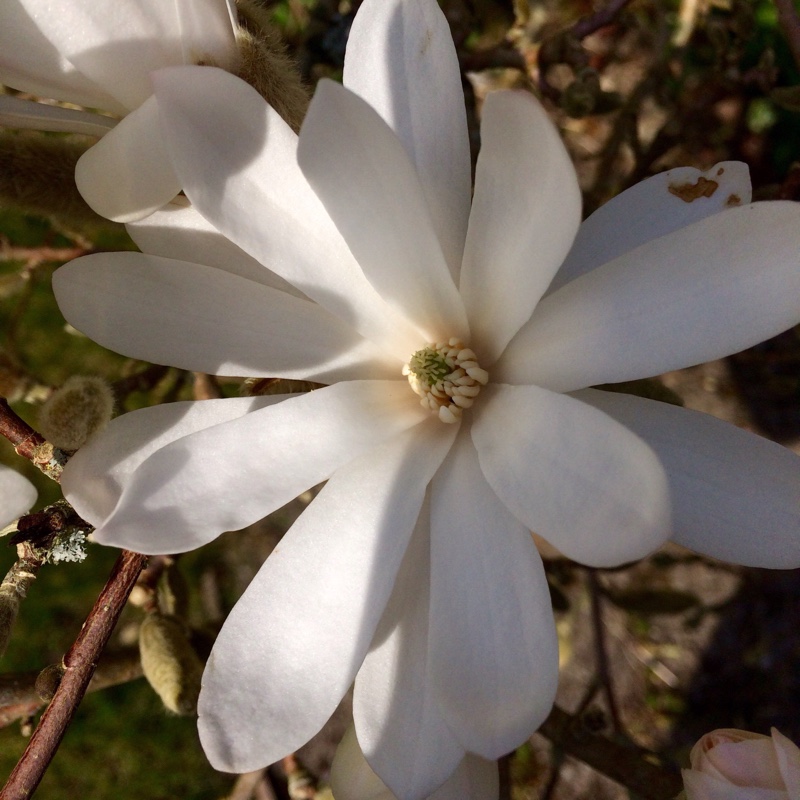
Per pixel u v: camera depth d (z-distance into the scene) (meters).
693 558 0.28
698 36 0.28
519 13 0.24
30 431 0.15
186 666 0.19
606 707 0.30
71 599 0.32
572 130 0.31
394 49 0.15
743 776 0.15
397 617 0.15
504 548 0.14
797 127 0.29
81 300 0.15
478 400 0.15
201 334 0.15
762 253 0.13
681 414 0.15
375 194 0.14
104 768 0.32
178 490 0.14
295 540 0.14
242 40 0.15
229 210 0.14
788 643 0.31
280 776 0.29
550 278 0.13
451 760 0.14
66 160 0.17
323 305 0.15
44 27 0.14
